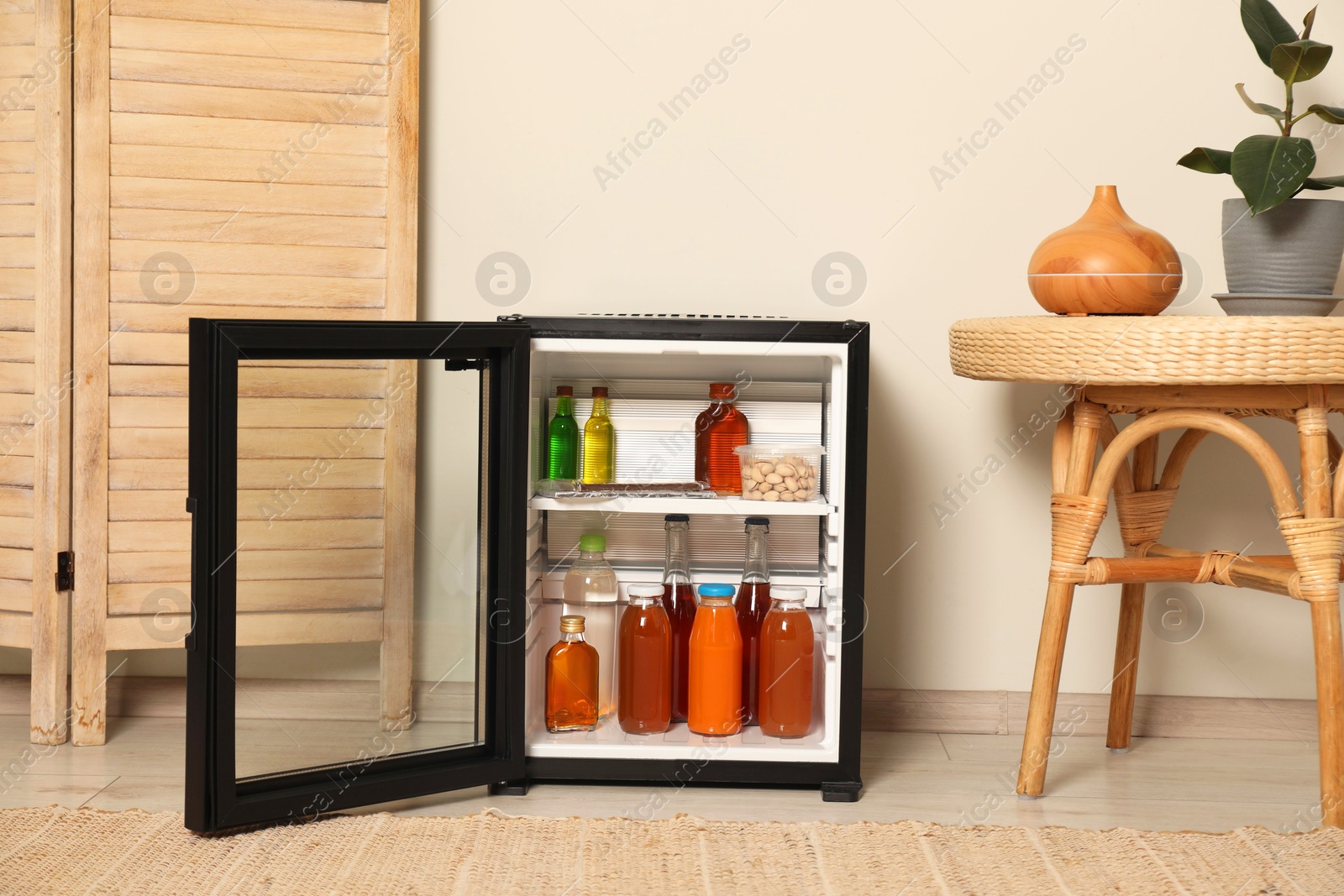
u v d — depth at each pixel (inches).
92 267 66.0
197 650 50.9
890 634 73.7
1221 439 72.7
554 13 72.0
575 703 62.5
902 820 55.7
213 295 67.6
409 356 56.5
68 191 65.4
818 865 50.4
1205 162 62.2
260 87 67.7
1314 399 53.0
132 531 67.0
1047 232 72.0
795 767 59.9
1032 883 48.7
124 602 67.1
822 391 68.1
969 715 73.7
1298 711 72.6
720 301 72.9
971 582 73.4
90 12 65.3
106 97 65.8
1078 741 71.8
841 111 72.1
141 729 69.9
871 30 71.8
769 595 62.7
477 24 72.0
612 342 58.7
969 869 50.1
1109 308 57.9
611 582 64.8
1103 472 56.7
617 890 47.4
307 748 57.9
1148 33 71.1
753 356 69.7
